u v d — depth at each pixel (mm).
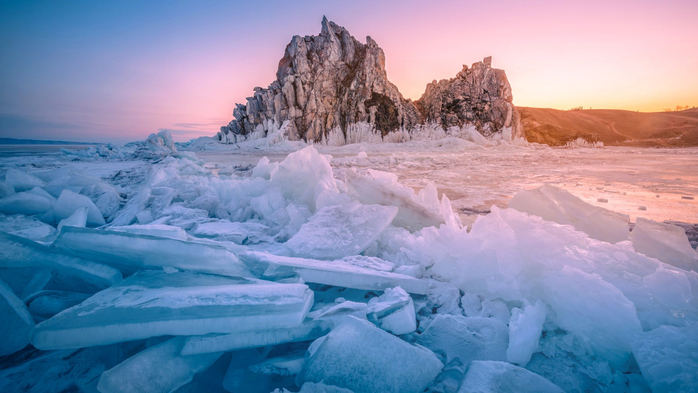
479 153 21812
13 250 1515
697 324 1259
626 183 7113
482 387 1040
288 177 3799
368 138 31703
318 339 1306
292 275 1711
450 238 2117
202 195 4039
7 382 1164
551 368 1334
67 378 1194
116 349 1299
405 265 2148
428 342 1447
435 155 18859
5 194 3602
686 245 1918
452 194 5840
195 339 1217
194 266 1546
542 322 1477
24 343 1273
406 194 2949
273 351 1366
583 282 1452
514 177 8430
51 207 3492
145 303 1251
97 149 17406
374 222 2520
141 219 3346
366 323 1295
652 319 1359
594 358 1385
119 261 1596
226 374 1253
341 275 1759
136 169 10102
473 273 1833
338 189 3607
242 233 2889
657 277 1448
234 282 1511
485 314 1659
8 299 1324
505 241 1771
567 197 2484
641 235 2068
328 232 2465
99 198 4121
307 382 1090
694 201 4992
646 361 1163
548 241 1737
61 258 1587
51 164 11914
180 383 1127
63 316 1181
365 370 1146
